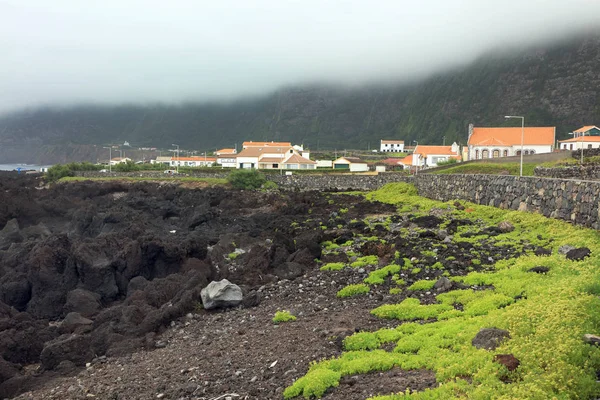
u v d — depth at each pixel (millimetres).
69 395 18891
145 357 22078
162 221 66375
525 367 13094
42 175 138375
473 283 23500
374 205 66188
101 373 20953
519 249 28141
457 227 37719
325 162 146125
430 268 27453
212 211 68500
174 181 109750
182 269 36000
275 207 77812
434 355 15477
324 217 59312
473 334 16344
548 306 16766
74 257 36031
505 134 122938
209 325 25250
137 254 37344
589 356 13117
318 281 29609
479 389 12281
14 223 62844
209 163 186500
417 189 78375
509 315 16969
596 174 45969
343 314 22625
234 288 28094
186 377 17922
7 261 40750
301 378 15305
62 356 22969
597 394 11672
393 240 35969
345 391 14281
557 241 28125
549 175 47781
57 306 34719
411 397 12766
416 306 21516
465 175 55062
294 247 37188
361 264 31344
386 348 17281
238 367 17891
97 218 60938
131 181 110500
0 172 166500
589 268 21000
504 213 40719
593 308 16031
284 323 22688
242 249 44750
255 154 150750
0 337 25094
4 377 22453
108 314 27719
